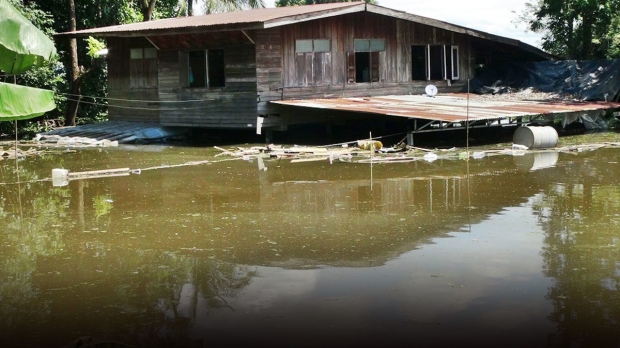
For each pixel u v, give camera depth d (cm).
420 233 818
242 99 1714
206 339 525
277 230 844
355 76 1914
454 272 666
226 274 675
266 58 1698
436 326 540
